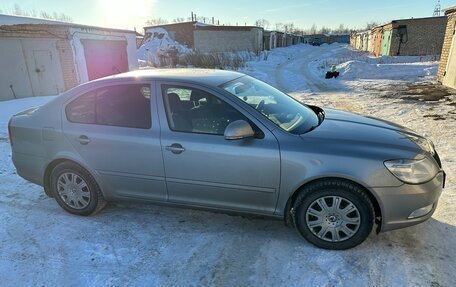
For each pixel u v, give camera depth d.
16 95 11.67
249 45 37.56
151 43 35.12
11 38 11.20
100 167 3.38
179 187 3.17
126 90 3.30
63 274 2.70
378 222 2.79
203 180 3.05
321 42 77.56
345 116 3.56
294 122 3.12
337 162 2.67
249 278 2.58
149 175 3.22
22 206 3.88
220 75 3.53
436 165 2.80
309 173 2.72
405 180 2.61
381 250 2.83
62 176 3.58
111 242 3.11
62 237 3.22
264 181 2.87
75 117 3.46
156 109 3.17
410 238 2.98
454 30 11.73
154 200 3.34
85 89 3.45
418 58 25.62
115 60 15.51
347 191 2.71
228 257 2.84
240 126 2.77
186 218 3.52
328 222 2.82
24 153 3.69
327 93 12.52
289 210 2.95
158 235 3.21
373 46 37.25
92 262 2.83
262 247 2.96
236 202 3.04
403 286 2.42
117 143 3.24
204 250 2.95
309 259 2.76
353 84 14.58
